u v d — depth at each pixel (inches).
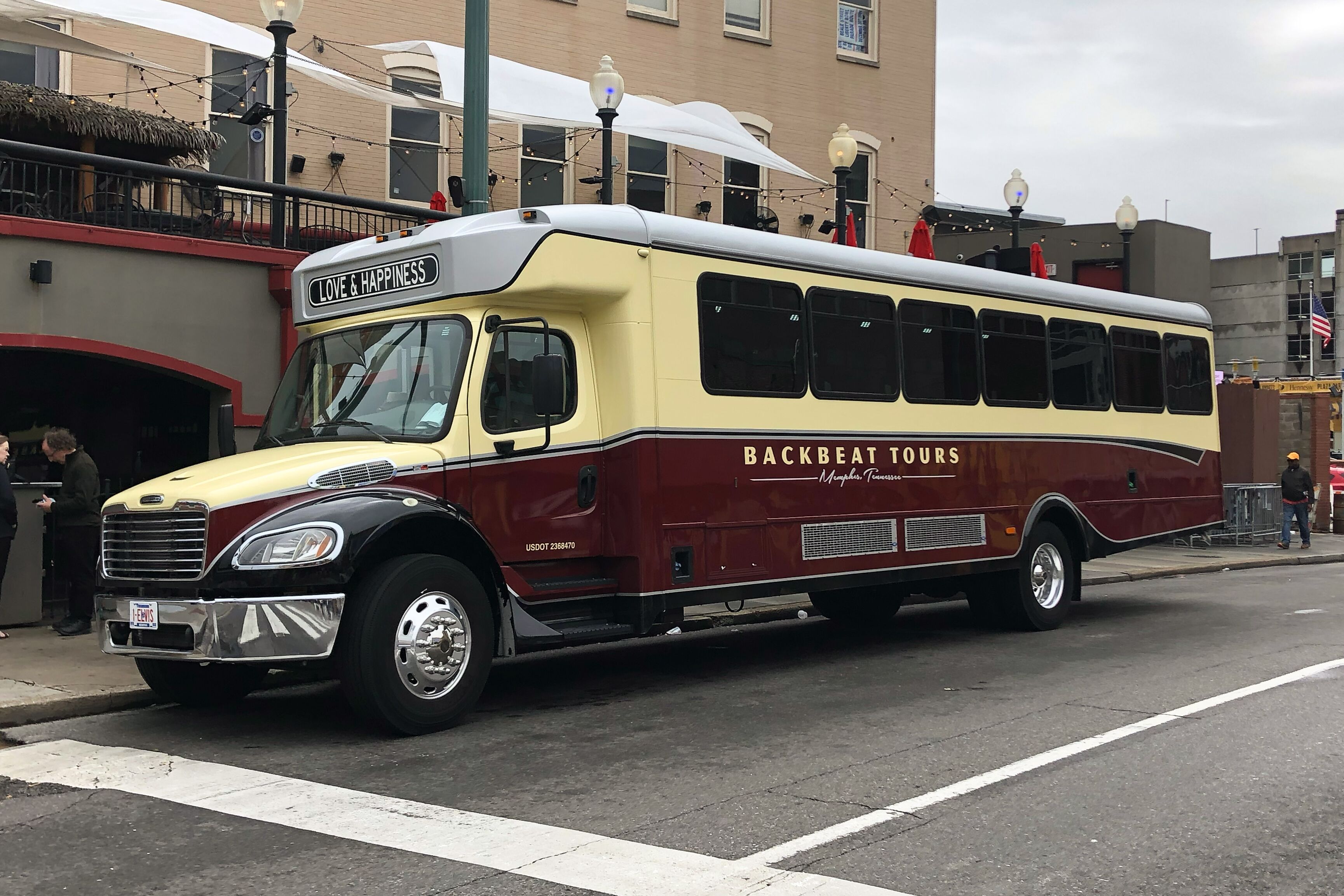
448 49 690.8
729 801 239.6
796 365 396.2
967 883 192.1
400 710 294.8
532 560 335.6
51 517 514.6
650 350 353.7
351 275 358.9
